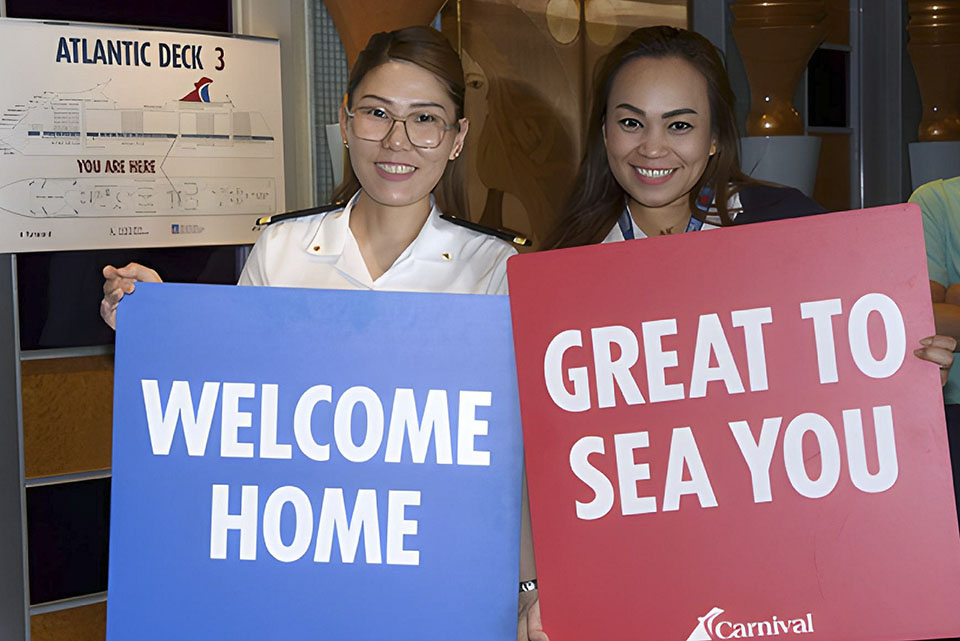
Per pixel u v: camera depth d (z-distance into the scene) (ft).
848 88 10.11
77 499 8.68
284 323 4.36
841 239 4.22
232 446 4.34
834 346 4.22
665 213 5.76
